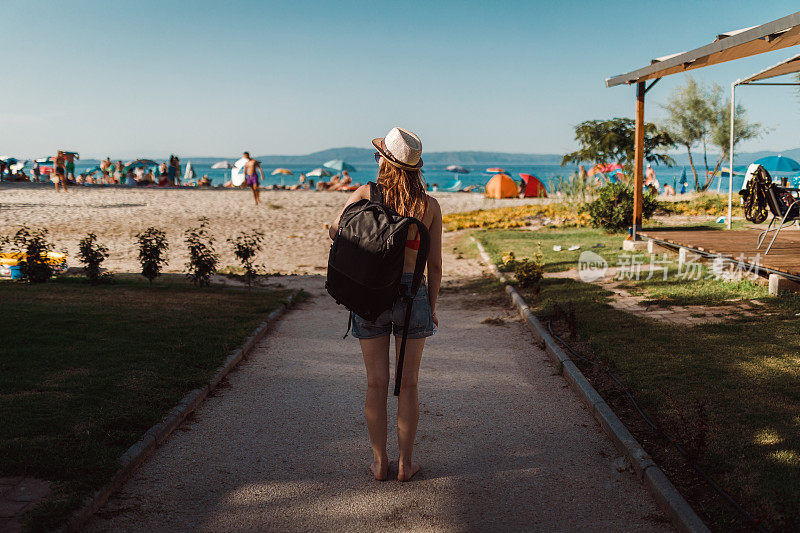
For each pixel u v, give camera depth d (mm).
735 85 11227
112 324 6367
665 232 11984
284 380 5160
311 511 2957
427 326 3102
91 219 20062
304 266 13359
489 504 3025
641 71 10602
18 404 3920
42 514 2619
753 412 3760
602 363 5074
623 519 2861
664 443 3539
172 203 26359
